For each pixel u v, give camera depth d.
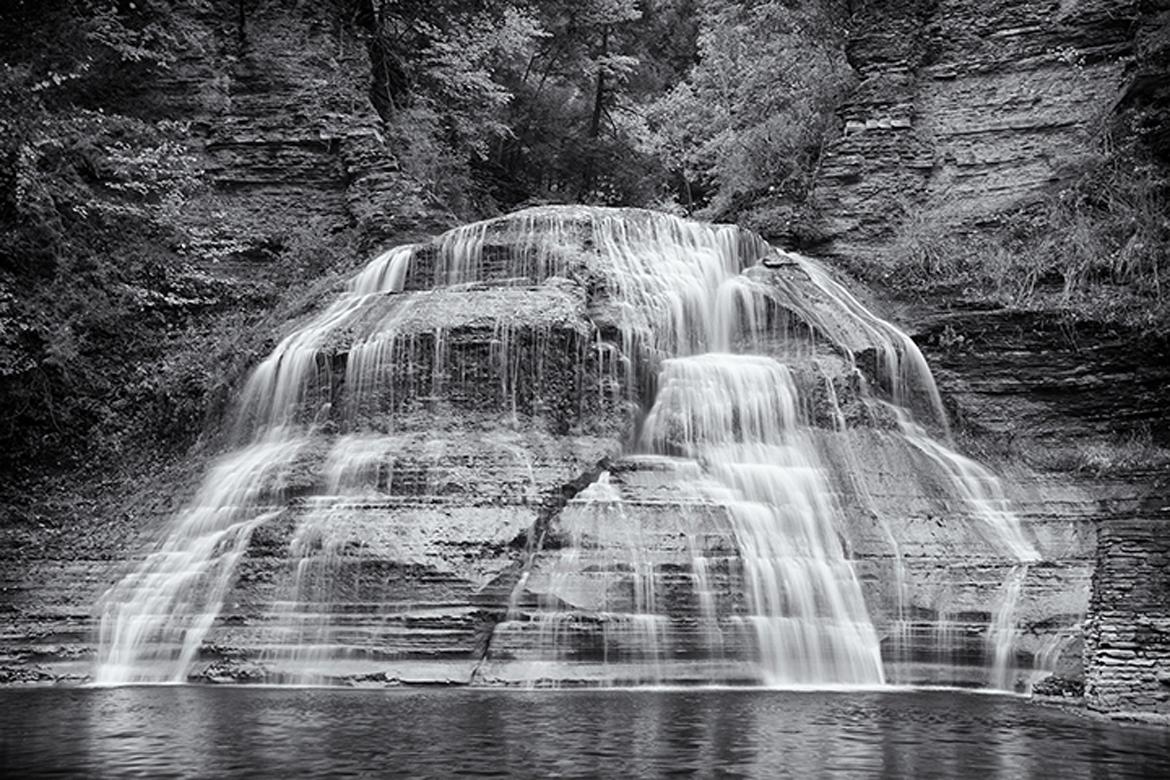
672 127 42.12
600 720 11.99
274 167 28.55
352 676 15.09
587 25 43.22
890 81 28.05
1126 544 14.45
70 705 13.14
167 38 29.22
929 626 16.36
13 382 23.45
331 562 15.99
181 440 22.27
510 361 19.14
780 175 32.03
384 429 19.14
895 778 9.15
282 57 29.41
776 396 19.62
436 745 10.48
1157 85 24.72
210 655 15.94
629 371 19.81
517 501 16.70
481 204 36.81
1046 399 22.02
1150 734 11.56
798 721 12.16
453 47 34.06
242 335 23.80
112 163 27.31
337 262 26.72
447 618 15.31
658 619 15.51
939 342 22.92
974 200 26.72
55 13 28.69
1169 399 21.20
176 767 9.47
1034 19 27.34
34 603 17.69
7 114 25.64
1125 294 22.61
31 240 25.12
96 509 21.39
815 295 22.69
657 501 16.83
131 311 25.47
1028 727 11.98
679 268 22.95
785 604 16.20
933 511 18.22
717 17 39.88
